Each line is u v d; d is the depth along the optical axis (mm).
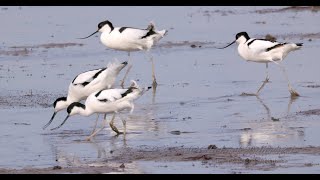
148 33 21812
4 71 22734
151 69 23000
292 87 19844
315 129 15344
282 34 28266
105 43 22078
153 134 15484
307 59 23359
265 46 19500
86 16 33000
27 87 20562
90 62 24094
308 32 28562
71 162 13453
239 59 24000
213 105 18141
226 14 33625
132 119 16953
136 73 22484
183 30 29703
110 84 17672
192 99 18891
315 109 17250
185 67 23062
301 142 14320
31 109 18125
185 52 25453
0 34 29188
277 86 20125
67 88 20391
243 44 20047
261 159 13203
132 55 25281
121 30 21828
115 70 17594
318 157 13234
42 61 24297
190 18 32656
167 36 28453
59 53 25625
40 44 27172
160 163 13180
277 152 13633
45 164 13352
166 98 19109
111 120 15805
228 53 25062
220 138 14875
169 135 15320
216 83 20750
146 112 17609
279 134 15016
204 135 15195
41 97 19344
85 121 17000
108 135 15648
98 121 16953
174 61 24031
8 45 27000
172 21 31844
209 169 12695
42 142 15094
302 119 16312
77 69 22953
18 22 31844
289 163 12898
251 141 14523
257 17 32750
